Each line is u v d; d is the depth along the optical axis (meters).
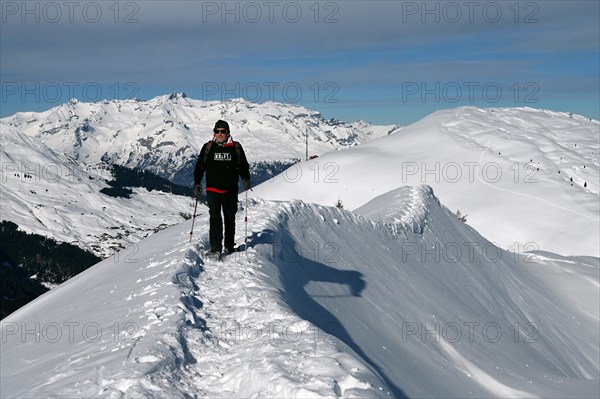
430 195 23.58
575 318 20.39
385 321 10.52
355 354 6.32
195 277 9.08
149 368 5.50
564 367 14.89
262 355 5.82
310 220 14.03
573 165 92.44
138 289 8.75
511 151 96.75
